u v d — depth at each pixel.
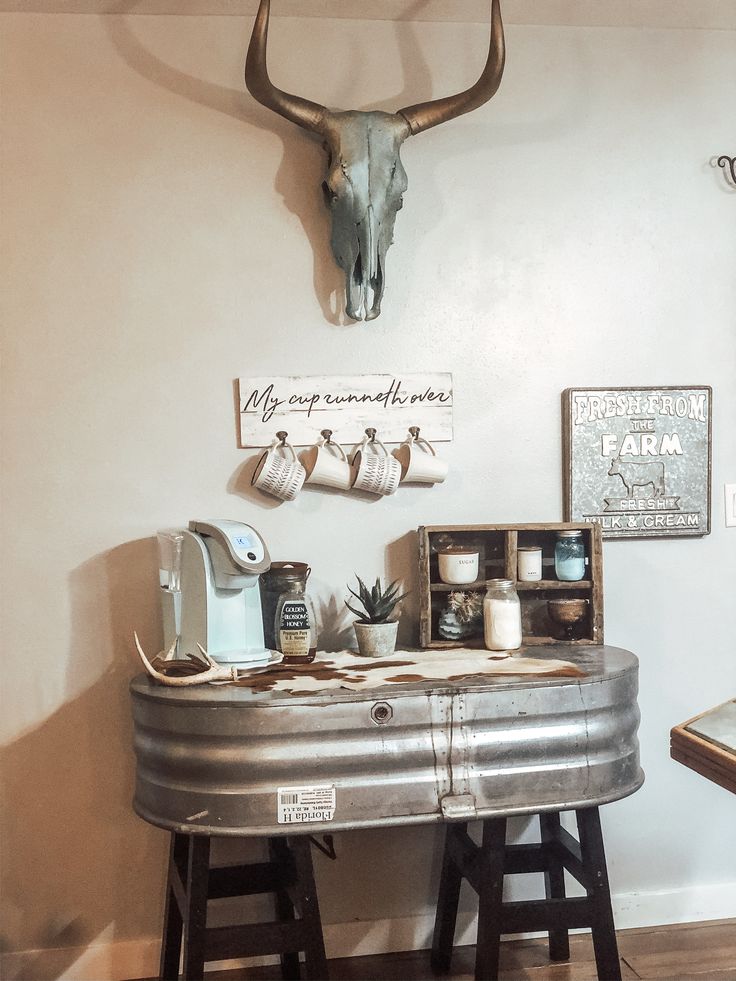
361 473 2.40
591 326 2.57
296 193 2.44
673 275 2.60
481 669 2.12
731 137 2.62
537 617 2.52
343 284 2.46
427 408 2.49
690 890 2.62
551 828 2.34
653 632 2.61
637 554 2.60
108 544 2.39
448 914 2.38
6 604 2.36
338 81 2.46
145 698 2.02
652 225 2.59
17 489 2.36
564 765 2.03
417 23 2.49
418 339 2.50
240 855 2.43
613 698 2.07
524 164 2.54
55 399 2.37
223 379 2.42
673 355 2.60
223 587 2.15
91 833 2.40
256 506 2.44
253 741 1.92
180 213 2.40
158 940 2.42
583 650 2.34
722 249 2.62
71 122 2.37
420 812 1.97
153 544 2.40
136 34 2.39
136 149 2.39
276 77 2.43
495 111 2.52
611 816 2.60
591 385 2.57
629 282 2.58
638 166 2.58
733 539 2.64
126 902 2.41
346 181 2.30
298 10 2.41
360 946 2.49
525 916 2.05
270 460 2.36
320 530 2.47
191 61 2.40
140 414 2.40
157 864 2.42
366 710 1.96
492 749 2.00
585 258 2.56
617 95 2.57
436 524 2.51
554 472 2.56
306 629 2.23
